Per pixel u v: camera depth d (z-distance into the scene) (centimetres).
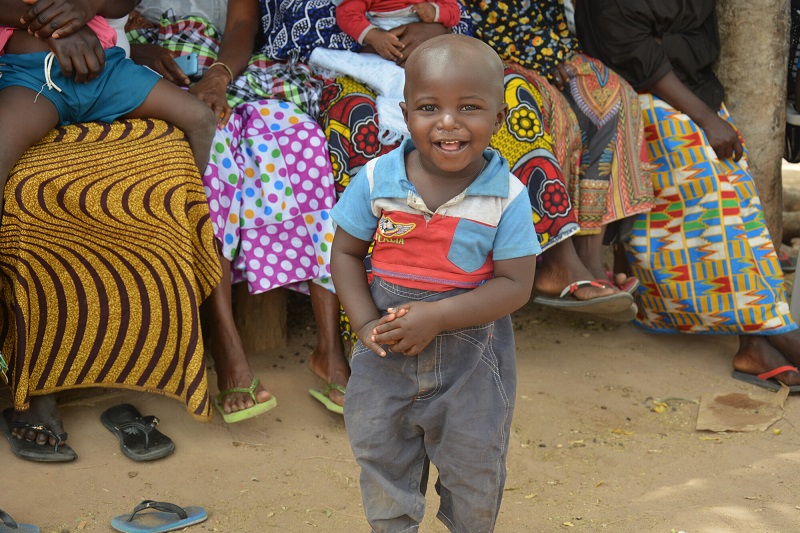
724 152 413
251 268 348
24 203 292
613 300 377
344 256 222
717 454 330
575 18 438
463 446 220
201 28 390
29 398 311
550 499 295
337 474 308
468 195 208
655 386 392
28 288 300
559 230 383
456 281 213
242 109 362
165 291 314
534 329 454
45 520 270
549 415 360
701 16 428
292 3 391
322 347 357
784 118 475
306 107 373
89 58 305
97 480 295
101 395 349
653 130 420
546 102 397
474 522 231
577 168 406
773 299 399
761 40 455
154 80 323
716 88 440
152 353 320
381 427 221
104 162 304
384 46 370
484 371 220
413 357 217
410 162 213
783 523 278
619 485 306
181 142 320
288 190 353
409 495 226
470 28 407
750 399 377
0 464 299
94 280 309
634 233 425
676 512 285
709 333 421
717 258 407
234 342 336
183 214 314
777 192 485
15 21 301
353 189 218
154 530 265
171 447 313
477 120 194
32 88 303
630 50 415
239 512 281
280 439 332
